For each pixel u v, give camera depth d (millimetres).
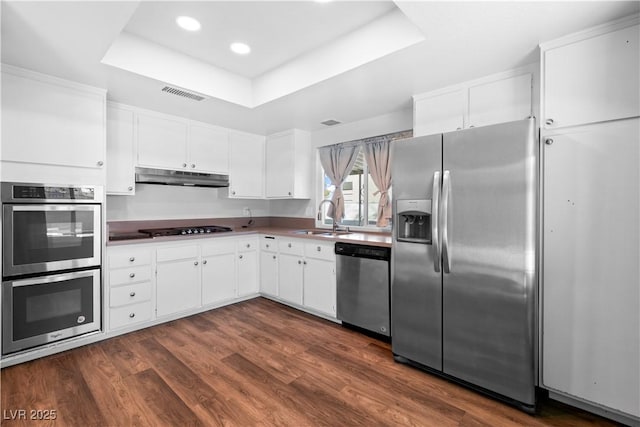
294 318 3223
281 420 1718
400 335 2314
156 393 1938
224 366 2266
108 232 3252
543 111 1875
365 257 2777
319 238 3152
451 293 2047
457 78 2424
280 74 2801
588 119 1727
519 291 1791
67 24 1740
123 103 3000
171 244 3102
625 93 1625
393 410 1803
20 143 2246
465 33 1818
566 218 1792
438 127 2621
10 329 2211
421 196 2172
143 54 2363
